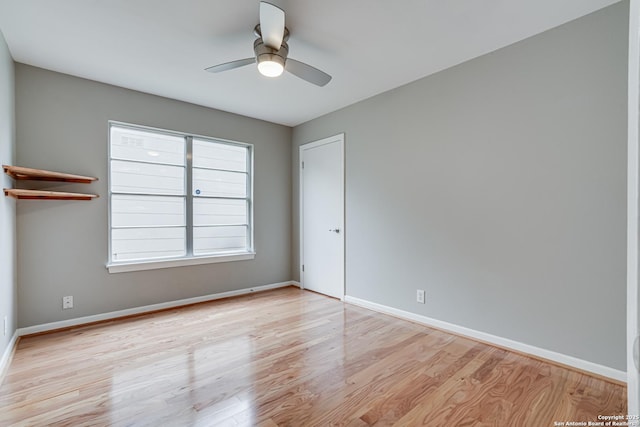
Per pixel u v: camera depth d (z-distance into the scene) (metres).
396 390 1.88
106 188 3.04
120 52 2.47
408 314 3.05
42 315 2.72
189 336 2.67
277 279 4.37
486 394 1.84
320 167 4.03
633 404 0.45
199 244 3.72
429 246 2.88
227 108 3.74
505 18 2.05
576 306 2.09
